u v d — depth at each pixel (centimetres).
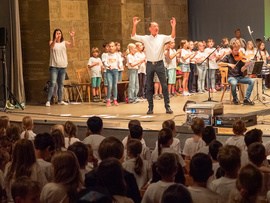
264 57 1409
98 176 305
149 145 783
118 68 1191
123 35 1417
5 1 1203
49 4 1230
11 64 1209
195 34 1617
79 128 877
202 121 578
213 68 1404
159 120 891
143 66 1257
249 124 811
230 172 360
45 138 442
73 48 1288
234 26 1575
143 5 1470
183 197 245
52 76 1169
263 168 420
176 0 1579
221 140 752
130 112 1017
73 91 1296
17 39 1206
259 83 1162
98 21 1431
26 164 395
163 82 974
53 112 1045
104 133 841
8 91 1190
